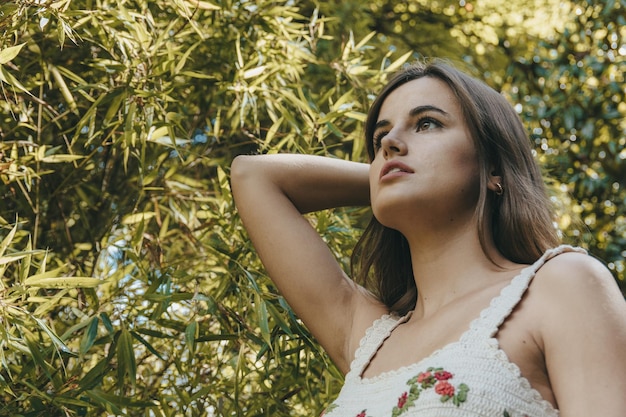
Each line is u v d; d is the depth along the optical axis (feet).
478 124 5.19
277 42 8.34
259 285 7.10
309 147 7.94
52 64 7.63
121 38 7.29
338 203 6.39
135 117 7.32
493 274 5.00
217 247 7.07
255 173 6.21
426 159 5.12
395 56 13.38
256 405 7.02
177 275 6.91
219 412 6.95
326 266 5.88
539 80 13.41
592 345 4.27
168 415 6.86
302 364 7.52
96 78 8.46
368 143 5.83
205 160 8.45
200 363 7.15
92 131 7.20
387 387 4.79
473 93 5.32
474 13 14.60
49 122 7.79
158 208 8.06
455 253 5.12
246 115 8.50
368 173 6.43
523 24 15.05
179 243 8.57
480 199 5.09
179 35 7.91
